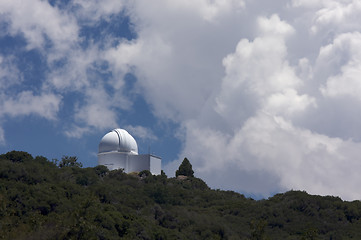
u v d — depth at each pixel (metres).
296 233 98.31
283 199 114.75
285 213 105.88
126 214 90.50
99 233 77.69
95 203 84.75
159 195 111.81
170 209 105.12
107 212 87.06
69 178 110.50
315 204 108.62
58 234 71.12
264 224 79.88
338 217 104.31
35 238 70.50
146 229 87.50
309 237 81.69
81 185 107.31
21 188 90.06
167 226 95.50
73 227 71.19
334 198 114.62
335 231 98.31
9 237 70.12
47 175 104.88
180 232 92.88
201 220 99.81
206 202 115.88
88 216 74.75
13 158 111.94
